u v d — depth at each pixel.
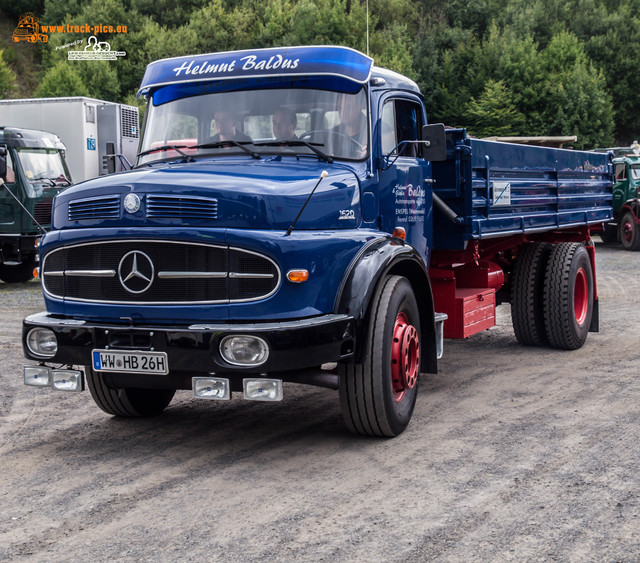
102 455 5.15
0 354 8.76
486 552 3.54
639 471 4.60
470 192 6.61
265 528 3.86
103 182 4.95
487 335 9.71
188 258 4.67
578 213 9.16
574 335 8.45
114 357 4.78
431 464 4.79
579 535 3.71
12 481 4.66
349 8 77.00
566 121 55.53
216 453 5.14
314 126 5.51
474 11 77.75
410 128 6.36
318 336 4.62
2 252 15.76
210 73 5.75
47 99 19.16
